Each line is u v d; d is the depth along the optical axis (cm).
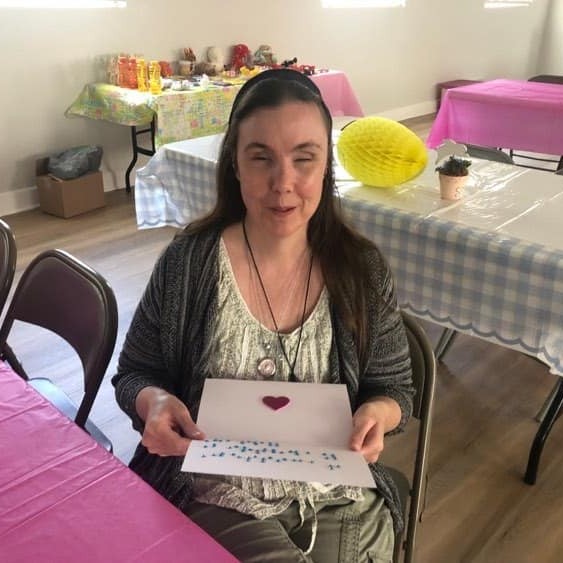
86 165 385
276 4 509
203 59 466
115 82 398
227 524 94
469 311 162
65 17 379
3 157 378
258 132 92
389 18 622
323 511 100
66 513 75
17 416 93
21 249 337
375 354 107
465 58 742
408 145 180
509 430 203
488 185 194
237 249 106
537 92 375
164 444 88
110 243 346
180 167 228
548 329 147
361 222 178
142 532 72
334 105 470
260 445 86
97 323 120
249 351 103
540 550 159
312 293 106
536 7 805
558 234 155
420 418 113
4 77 363
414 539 119
